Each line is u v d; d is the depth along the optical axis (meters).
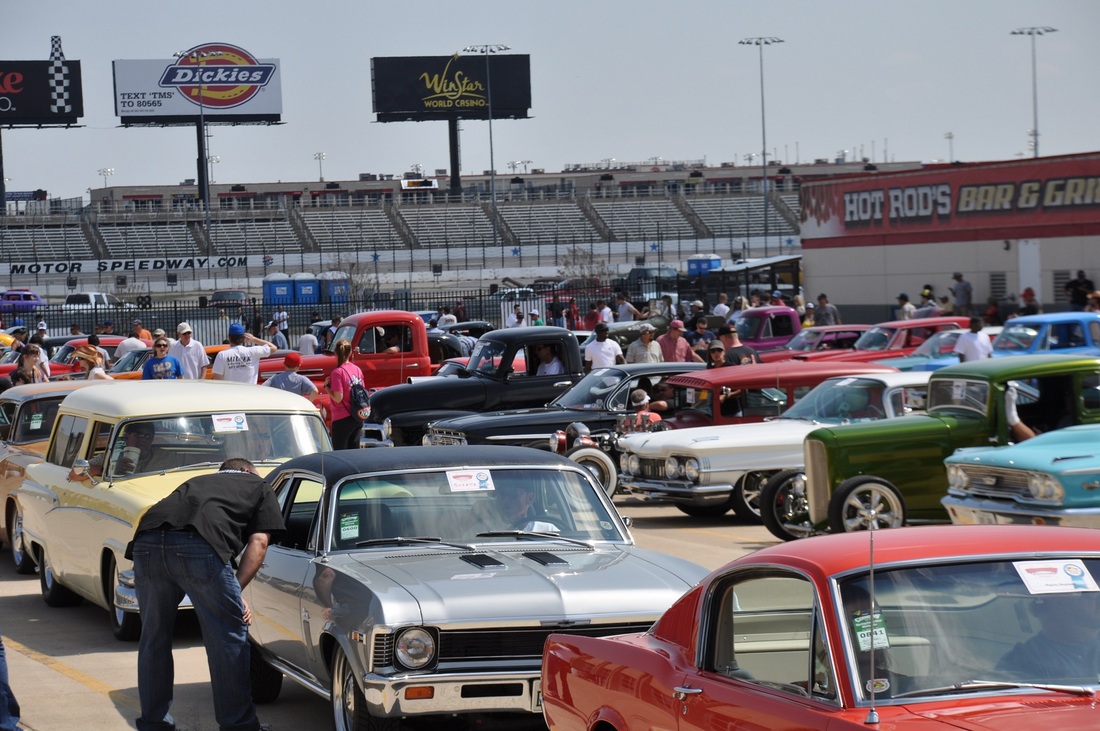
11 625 19.27
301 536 13.52
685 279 86.44
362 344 41.84
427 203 191.88
